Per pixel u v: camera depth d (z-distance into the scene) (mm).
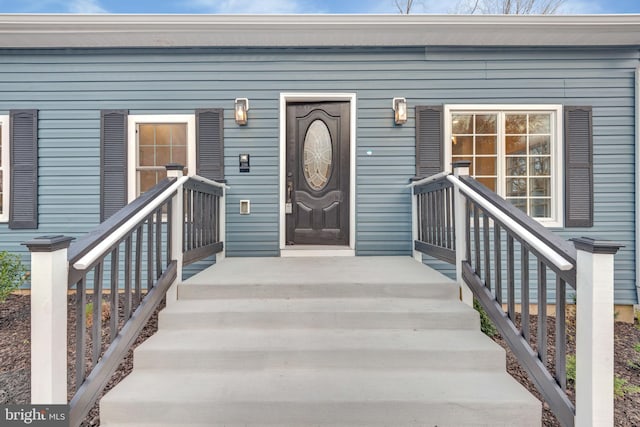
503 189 3953
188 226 2869
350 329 2279
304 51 3953
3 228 3863
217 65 3938
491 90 3930
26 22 3432
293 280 2652
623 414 1959
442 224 2994
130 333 1989
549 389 1645
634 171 3855
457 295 2559
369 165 3982
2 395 2072
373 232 3988
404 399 1696
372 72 3955
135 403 1683
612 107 3887
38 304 1437
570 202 3857
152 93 3922
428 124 3936
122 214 2047
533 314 3805
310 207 4133
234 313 2287
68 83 3891
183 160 4008
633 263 3834
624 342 3137
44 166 3883
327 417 1685
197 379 1884
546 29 3564
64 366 1524
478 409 1675
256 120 3959
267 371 1972
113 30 3562
